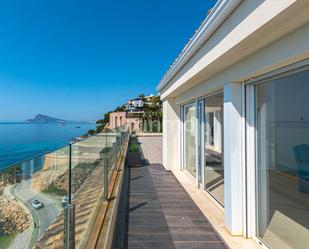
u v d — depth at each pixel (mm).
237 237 4172
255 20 2676
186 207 5875
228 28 3400
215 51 3887
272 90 3615
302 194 3197
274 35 2805
